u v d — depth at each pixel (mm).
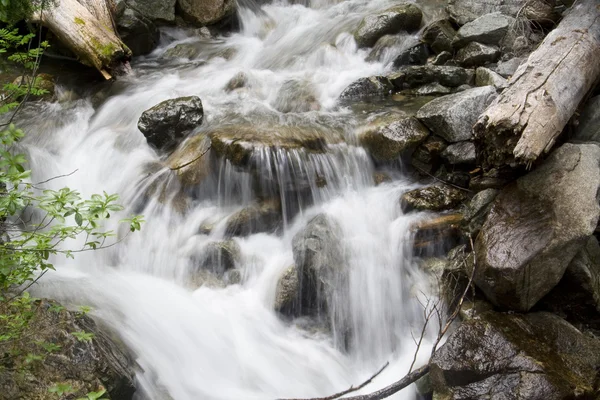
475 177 6070
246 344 5395
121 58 8539
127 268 6258
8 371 4324
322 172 6445
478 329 4816
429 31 8281
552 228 5094
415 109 7211
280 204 6406
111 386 4469
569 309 5305
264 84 8242
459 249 5781
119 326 5156
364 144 6676
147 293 5781
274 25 10219
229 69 8914
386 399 4973
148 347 5070
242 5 10438
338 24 9438
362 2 9992
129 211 6617
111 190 6793
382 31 8711
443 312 5453
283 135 6562
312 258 5523
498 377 4539
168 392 4848
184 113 7023
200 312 5621
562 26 6586
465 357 4660
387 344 5551
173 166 6676
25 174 3842
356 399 4586
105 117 7820
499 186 5820
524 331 4914
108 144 7250
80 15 8523
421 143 6539
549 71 5879
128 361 4781
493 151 5477
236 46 9672
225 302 5797
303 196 6422
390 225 6027
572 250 5098
